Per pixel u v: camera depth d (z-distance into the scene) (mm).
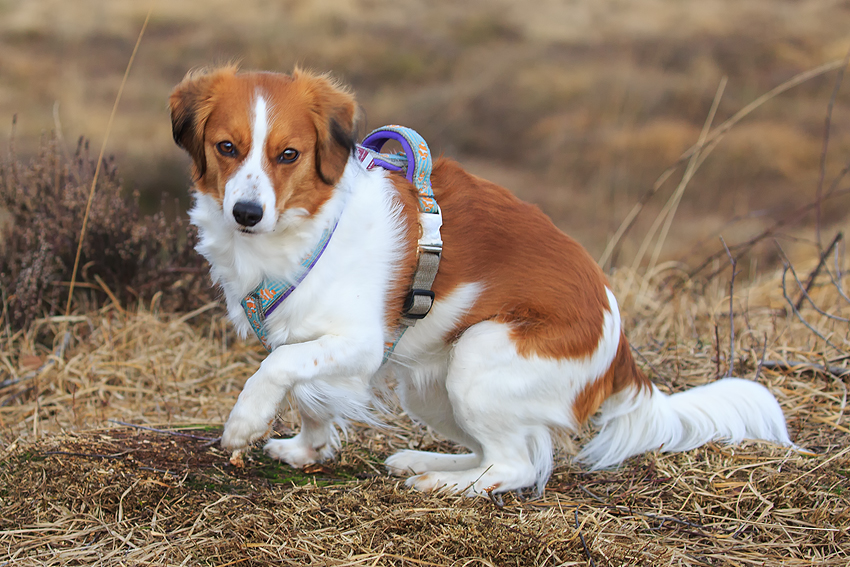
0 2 15695
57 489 2902
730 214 11273
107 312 4953
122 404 4180
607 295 3307
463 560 2564
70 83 12234
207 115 2816
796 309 4938
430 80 15375
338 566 2498
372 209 2957
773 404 3488
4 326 4734
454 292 3098
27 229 4969
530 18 18562
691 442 3428
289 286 2893
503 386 3078
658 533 2852
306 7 17078
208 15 16109
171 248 5281
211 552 2580
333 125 2822
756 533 2863
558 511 2973
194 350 4711
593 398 3260
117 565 2547
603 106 14578
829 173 12320
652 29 18109
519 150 13406
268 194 2678
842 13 18812
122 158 10070
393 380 3721
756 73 15914
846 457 3283
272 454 3326
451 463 3352
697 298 5566
